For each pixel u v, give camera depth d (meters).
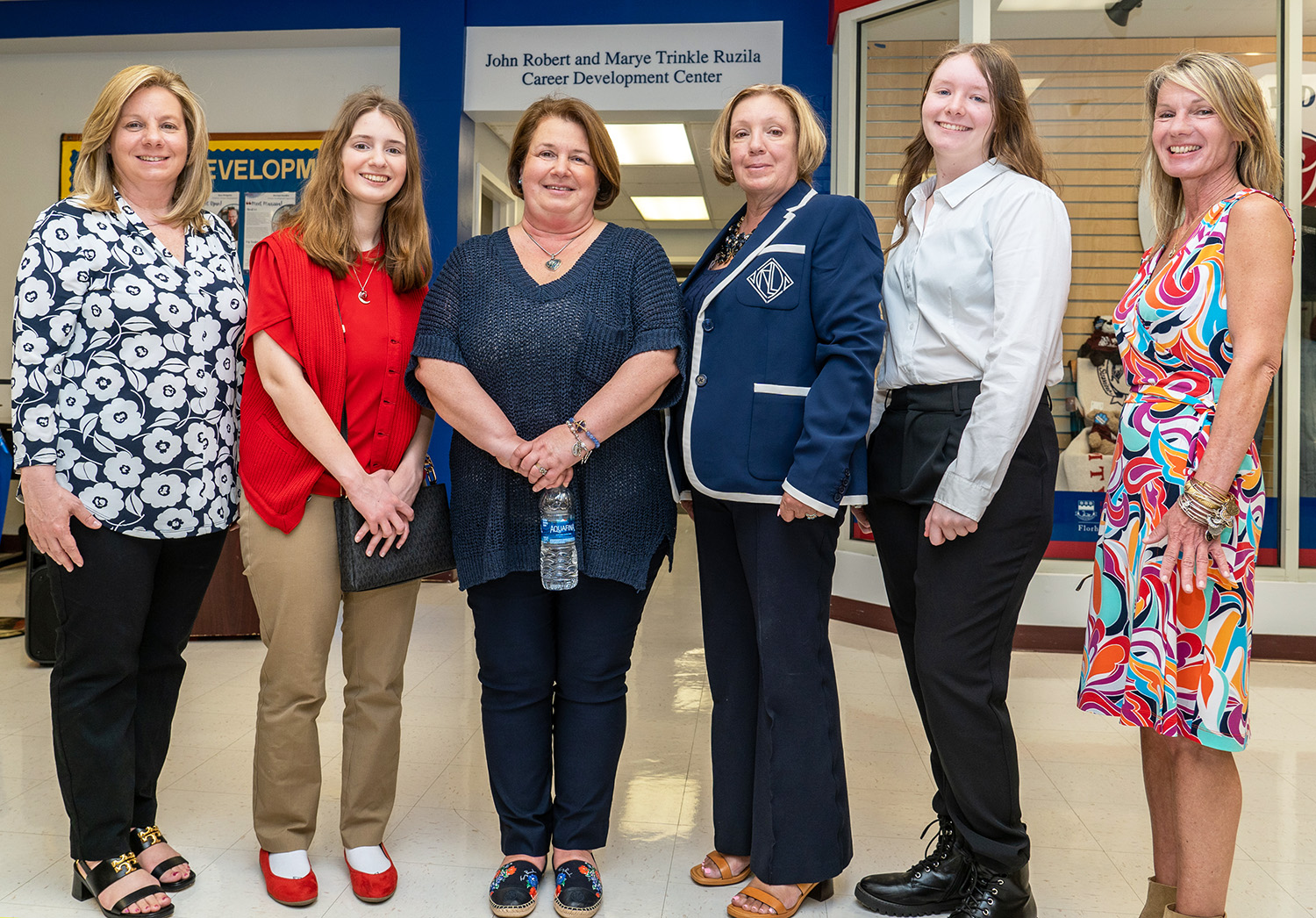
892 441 1.94
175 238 2.00
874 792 2.69
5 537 6.64
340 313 2.02
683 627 4.83
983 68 1.86
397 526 1.97
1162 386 1.71
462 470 2.04
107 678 1.94
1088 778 2.83
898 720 3.35
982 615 1.83
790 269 1.91
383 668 2.09
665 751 2.99
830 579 2.02
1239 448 1.57
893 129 5.06
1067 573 4.46
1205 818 1.69
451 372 1.95
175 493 1.93
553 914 1.98
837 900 2.06
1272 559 4.38
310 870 2.05
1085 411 4.49
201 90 6.29
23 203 6.41
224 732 3.06
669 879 2.16
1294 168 4.29
